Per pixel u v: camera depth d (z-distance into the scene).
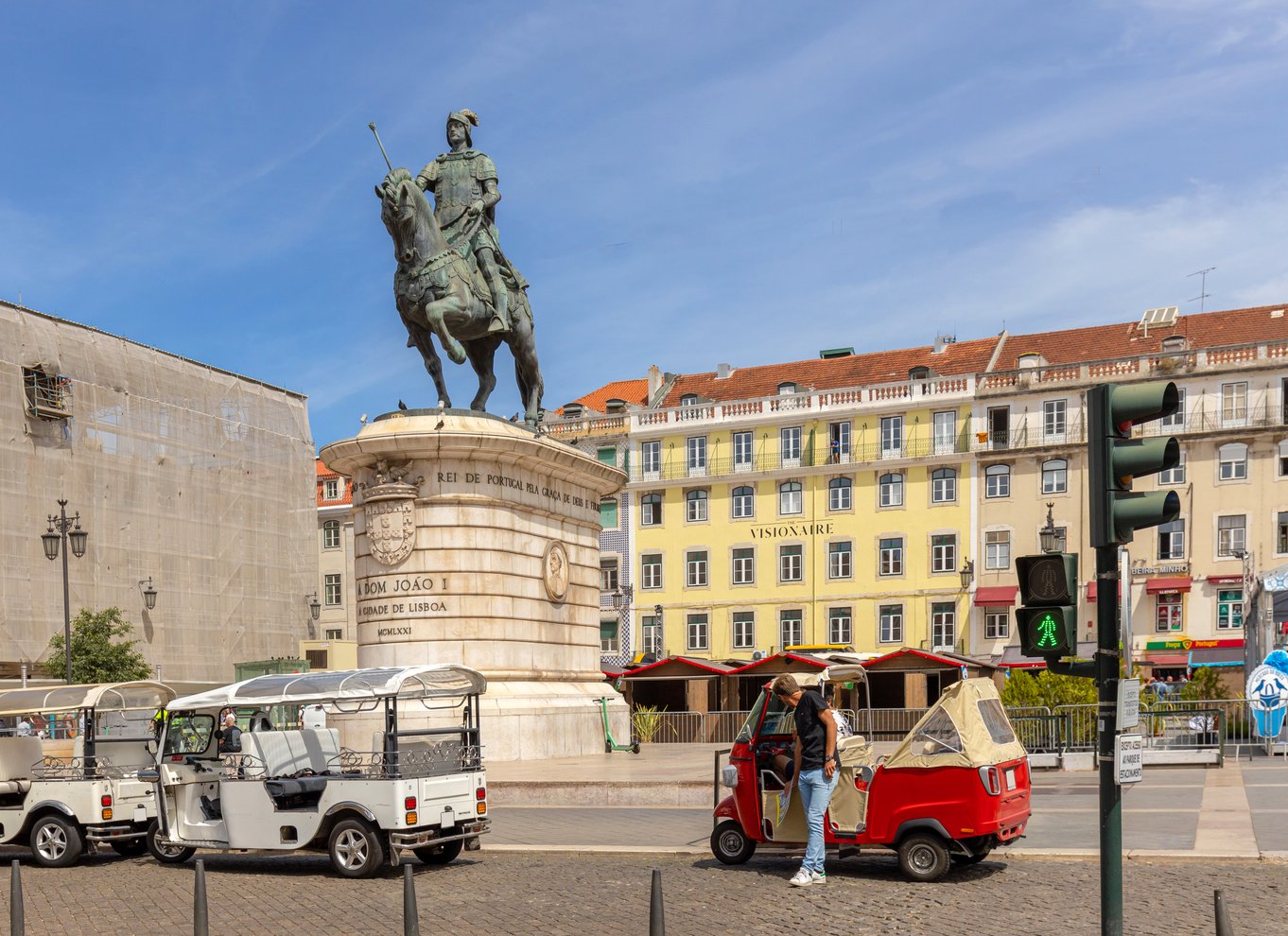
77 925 9.23
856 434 51.44
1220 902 5.78
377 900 9.74
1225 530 45.53
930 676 36.16
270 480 47.62
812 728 9.82
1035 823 12.80
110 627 35.72
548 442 20.00
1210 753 19.53
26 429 37.41
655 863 11.10
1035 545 48.00
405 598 18.70
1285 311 48.28
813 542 51.78
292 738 11.78
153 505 41.84
